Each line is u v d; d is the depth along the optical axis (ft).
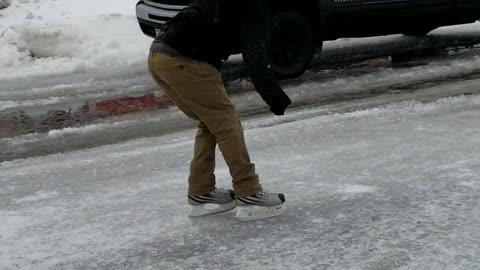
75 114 22.68
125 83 28.09
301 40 25.63
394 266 9.35
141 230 11.44
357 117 18.75
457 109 19.08
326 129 17.66
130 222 11.87
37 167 16.26
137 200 13.10
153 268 9.89
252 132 17.93
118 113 22.47
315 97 22.38
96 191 13.89
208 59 10.48
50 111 23.34
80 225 11.90
